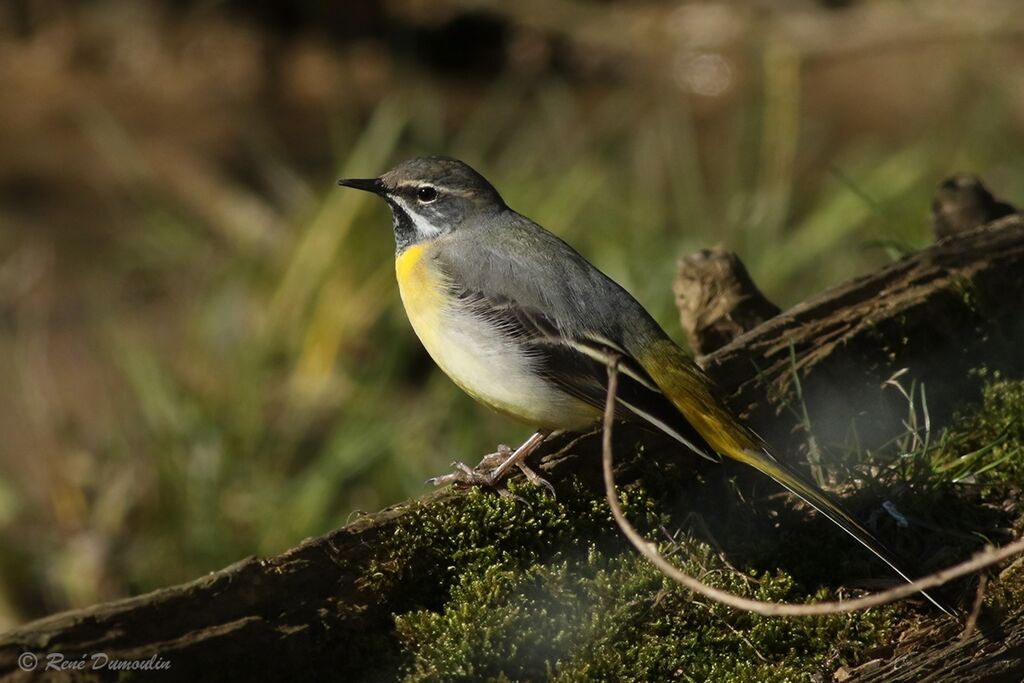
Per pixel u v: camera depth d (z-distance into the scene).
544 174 18.03
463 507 7.54
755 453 7.72
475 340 8.45
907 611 7.32
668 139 19.67
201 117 21.78
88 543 12.95
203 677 6.55
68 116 21.89
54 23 24.02
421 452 13.20
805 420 8.41
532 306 8.38
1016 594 7.21
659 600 7.29
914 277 9.24
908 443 8.41
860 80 21.75
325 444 13.72
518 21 24.00
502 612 7.00
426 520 7.39
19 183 19.95
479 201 9.03
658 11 24.17
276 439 13.84
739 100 21.80
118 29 23.83
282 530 12.62
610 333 8.20
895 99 21.09
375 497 13.01
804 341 8.81
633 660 7.03
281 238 17.36
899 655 7.07
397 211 9.23
